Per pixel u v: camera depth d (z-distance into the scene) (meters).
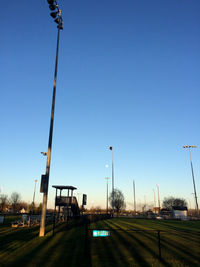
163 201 88.44
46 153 15.85
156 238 13.98
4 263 7.94
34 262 8.09
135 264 8.08
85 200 23.84
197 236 15.32
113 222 28.78
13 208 81.25
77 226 20.80
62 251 9.84
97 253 9.66
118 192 76.56
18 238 13.09
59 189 22.39
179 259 8.87
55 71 17.62
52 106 16.94
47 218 28.47
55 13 17.94
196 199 56.19
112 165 49.06
